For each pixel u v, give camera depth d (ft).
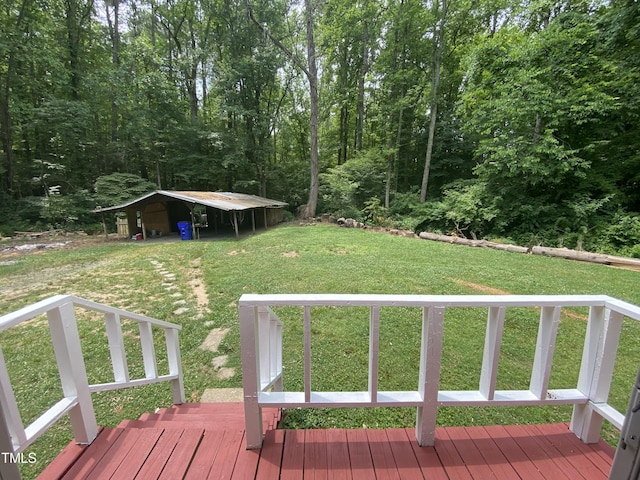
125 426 6.54
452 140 59.00
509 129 35.42
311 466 4.81
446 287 19.16
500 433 5.57
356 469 4.77
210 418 7.07
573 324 13.74
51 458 7.27
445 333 13.03
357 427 7.84
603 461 4.95
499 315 4.99
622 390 9.47
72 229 48.83
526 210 35.32
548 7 37.27
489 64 38.11
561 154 30.66
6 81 47.50
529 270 23.02
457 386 9.68
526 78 31.83
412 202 52.26
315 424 7.85
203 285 21.11
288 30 64.18
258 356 5.11
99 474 4.66
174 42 70.85
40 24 50.93
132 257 30.71
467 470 4.77
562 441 5.39
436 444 5.29
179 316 15.87
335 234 41.09
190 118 66.33
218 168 65.16
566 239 31.73
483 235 39.81
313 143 58.34
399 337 12.87
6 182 51.85
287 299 4.81
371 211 53.57
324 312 15.37
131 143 60.13
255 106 66.74
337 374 10.46
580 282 20.02
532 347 12.00
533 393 5.39
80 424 5.25
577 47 31.63
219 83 60.75
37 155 56.70
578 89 30.86
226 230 53.47
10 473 3.89
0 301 18.38
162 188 69.82
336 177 55.26
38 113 48.52
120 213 48.67
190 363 11.64
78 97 58.18
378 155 55.62
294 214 68.23
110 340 6.16
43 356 12.24
